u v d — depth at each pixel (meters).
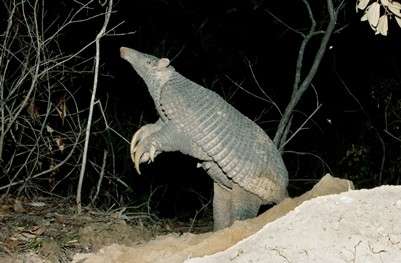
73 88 4.87
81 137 4.25
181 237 2.82
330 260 2.10
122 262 2.65
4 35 3.76
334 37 5.91
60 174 4.36
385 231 2.19
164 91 2.93
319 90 6.14
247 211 2.99
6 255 2.76
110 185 4.52
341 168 5.71
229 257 2.20
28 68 3.84
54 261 2.78
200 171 5.31
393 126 5.84
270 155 2.98
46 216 3.21
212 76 6.32
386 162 5.80
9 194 3.69
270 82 6.31
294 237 2.21
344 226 2.22
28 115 4.03
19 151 4.10
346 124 6.11
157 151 2.95
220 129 2.91
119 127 4.74
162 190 5.21
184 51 6.31
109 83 5.28
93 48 5.18
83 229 3.04
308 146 5.95
